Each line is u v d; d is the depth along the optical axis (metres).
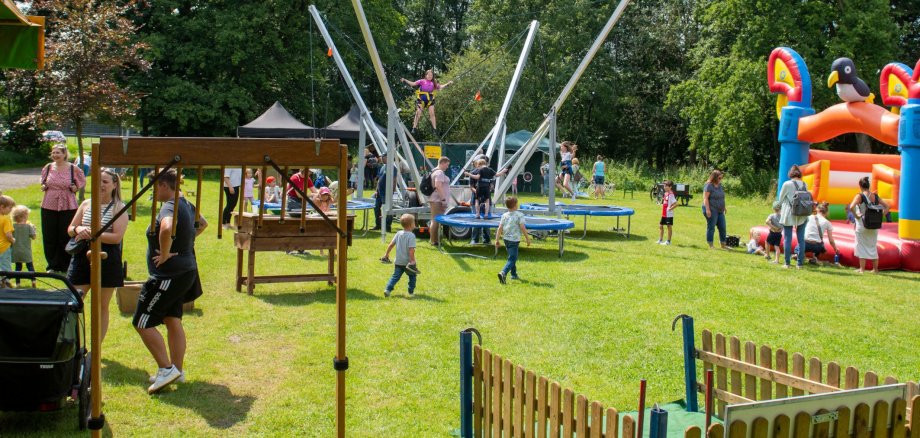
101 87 19.50
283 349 8.05
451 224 14.87
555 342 8.59
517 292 11.19
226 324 8.92
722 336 6.35
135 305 9.15
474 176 16.34
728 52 41.66
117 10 20.55
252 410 6.37
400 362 7.73
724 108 36.78
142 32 37.09
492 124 43.06
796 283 12.43
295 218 10.70
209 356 7.70
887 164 18.95
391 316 9.53
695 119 40.03
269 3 37.88
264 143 4.91
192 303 9.50
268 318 9.25
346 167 5.04
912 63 41.28
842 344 8.96
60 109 19.38
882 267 14.66
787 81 18.58
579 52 48.41
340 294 5.13
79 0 19.47
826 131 17.59
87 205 7.25
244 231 10.62
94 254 4.85
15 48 6.62
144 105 37.00
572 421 4.67
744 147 36.84
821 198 17.89
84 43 19.48
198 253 13.91
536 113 46.19
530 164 34.88
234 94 36.75
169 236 6.44
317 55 40.25
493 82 42.44
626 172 38.69
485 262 13.96
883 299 11.48
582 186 33.88
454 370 7.53
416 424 6.19
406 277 12.19
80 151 20.09
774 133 42.00
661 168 51.88
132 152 4.76
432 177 16.50
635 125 51.59
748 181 36.28
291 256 13.95
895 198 17.88
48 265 10.41
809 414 4.25
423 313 9.72
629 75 49.59
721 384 6.37
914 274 14.18
